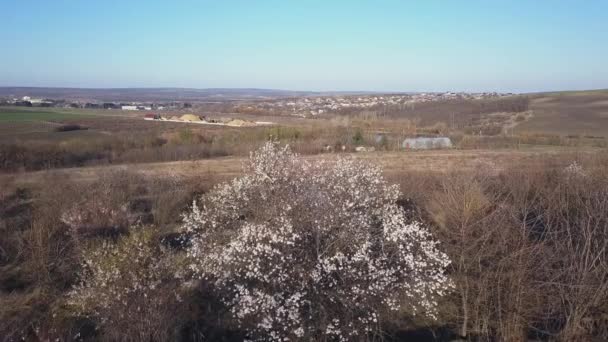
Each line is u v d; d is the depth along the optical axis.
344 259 7.09
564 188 8.91
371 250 7.54
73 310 7.33
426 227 8.48
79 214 11.25
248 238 7.36
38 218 11.20
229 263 7.30
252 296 6.77
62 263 9.20
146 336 6.49
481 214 7.35
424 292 7.26
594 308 5.99
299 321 6.55
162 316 6.71
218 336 7.20
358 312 6.96
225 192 9.57
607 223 6.13
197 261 8.48
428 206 10.19
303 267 7.30
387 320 7.32
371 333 7.07
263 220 8.59
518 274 6.17
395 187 10.60
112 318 6.52
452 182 10.02
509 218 7.10
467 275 7.02
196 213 9.18
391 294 7.15
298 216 8.16
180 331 7.09
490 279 6.64
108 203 12.34
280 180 9.53
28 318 7.19
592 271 5.96
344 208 8.05
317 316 6.95
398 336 7.09
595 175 11.53
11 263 9.44
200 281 8.08
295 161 10.32
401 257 7.21
